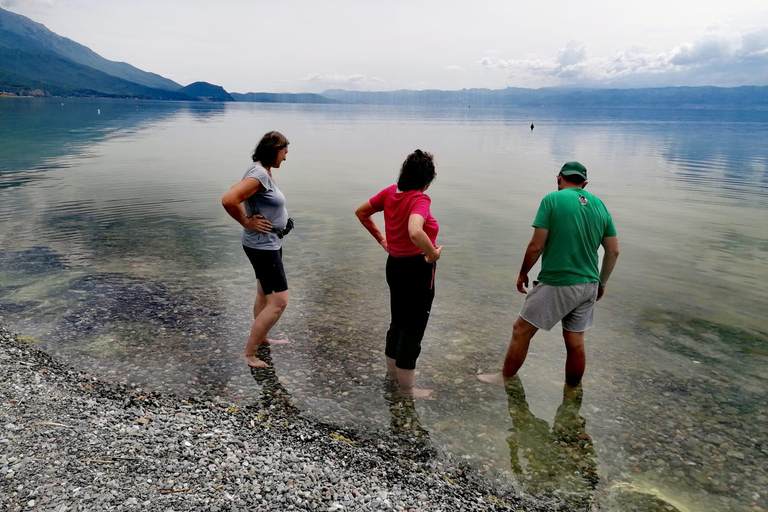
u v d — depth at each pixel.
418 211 3.62
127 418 3.54
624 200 14.56
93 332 5.17
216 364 4.57
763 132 58.16
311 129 55.03
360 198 14.02
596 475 3.27
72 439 3.17
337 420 3.78
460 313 6.04
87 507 2.50
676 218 11.98
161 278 6.99
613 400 4.20
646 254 8.77
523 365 4.79
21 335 5.01
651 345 5.25
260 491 2.80
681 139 44.28
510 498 3.02
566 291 4.04
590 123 88.31
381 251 8.64
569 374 4.34
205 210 11.73
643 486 3.17
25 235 9.17
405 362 4.11
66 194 13.44
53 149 24.83
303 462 3.18
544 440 3.63
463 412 3.96
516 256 8.55
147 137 35.16
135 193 13.80
